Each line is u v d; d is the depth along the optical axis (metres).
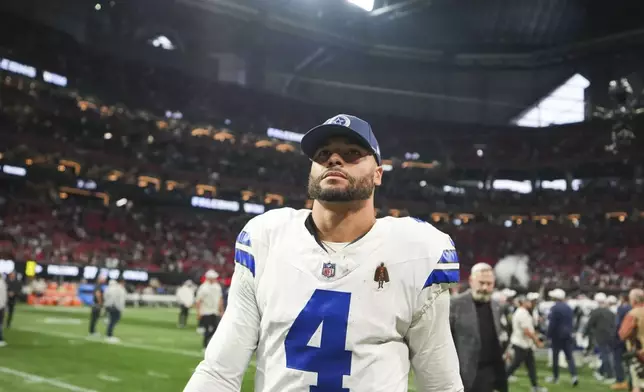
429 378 2.04
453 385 2.05
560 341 12.16
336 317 1.86
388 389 1.84
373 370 1.84
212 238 40.91
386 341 1.89
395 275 1.91
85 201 38.28
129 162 39.19
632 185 43.00
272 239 2.02
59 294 29.14
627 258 39.62
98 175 37.84
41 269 29.61
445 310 2.00
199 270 35.59
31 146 34.56
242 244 2.07
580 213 43.53
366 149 2.02
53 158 35.56
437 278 1.95
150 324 21.52
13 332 16.55
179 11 41.75
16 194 34.56
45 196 35.41
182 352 13.86
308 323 1.87
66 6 38.31
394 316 1.89
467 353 5.62
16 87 33.84
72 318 22.27
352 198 1.95
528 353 10.59
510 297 14.00
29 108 34.59
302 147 2.07
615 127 40.12
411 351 2.04
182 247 38.75
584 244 42.12
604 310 12.96
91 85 38.41
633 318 8.09
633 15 43.44
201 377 2.00
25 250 30.94
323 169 2.00
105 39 40.19
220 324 2.09
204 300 14.52
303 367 1.85
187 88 42.72
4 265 28.27
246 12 42.53
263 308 1.97
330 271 1.90
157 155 41.19
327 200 1.95
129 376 10.39
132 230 38.03
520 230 44.44
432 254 1.96
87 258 32.41
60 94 35.88
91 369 10.97
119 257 34.88
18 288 18.00
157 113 41.06
